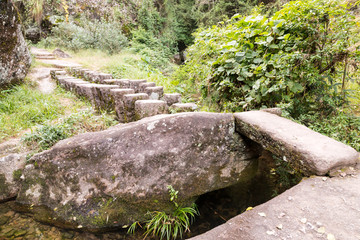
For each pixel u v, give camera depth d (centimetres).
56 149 218
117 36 1070
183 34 1581
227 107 349
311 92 301
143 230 202
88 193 208
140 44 1158
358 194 140
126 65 785
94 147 206
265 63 292
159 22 1468
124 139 207
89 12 1188
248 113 238
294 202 139
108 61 831
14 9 456
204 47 453
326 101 286
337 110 282
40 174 224
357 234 114
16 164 249
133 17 1373
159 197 204
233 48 326
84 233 198
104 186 204
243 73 308
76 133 302
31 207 223
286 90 300
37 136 284
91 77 562
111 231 201
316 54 276
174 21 1558
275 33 295
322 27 276
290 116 290
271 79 295
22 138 280
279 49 298
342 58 270
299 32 283
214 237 122
